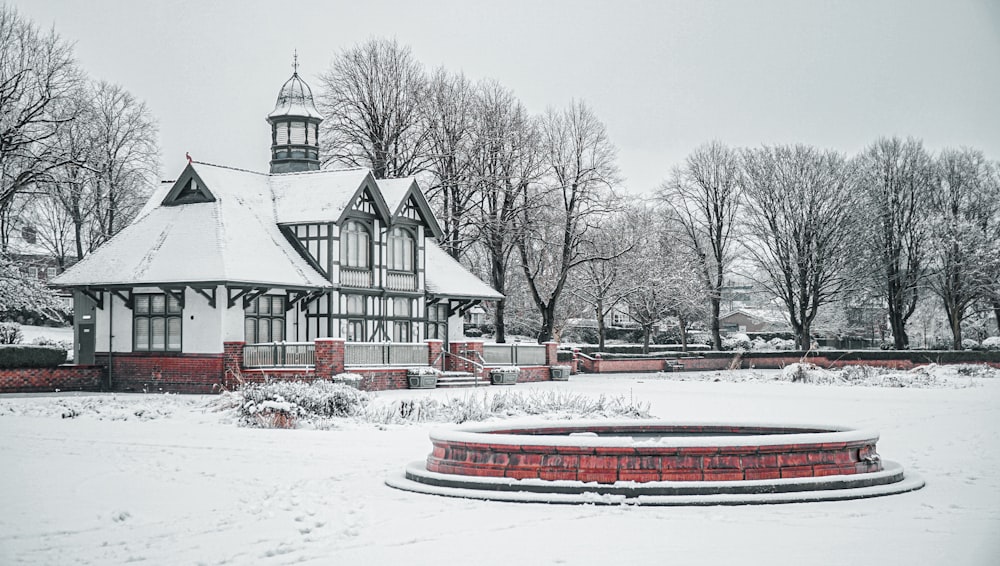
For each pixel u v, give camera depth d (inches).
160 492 555.2
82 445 765.9
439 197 2209.6
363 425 925.8
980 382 1758.1
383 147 2158.0
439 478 544.7
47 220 2273.6
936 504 500.4
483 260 2883.9
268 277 1478.8
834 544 411.8
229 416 985.5
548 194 2215.8
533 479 523.2
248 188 1684.3
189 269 1450.5
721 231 2770.7
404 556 398.9
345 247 1637.6
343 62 2196.1
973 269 2532.0
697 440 516.1
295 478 601.6
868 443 551.2
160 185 1715.1
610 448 514.3
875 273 2591.0
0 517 486.0
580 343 3189.0
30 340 2341.3
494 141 2150.6
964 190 2596.0
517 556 396.5
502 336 2194.9
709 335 3292.3
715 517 466.0
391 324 1737.2
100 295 1528.1
